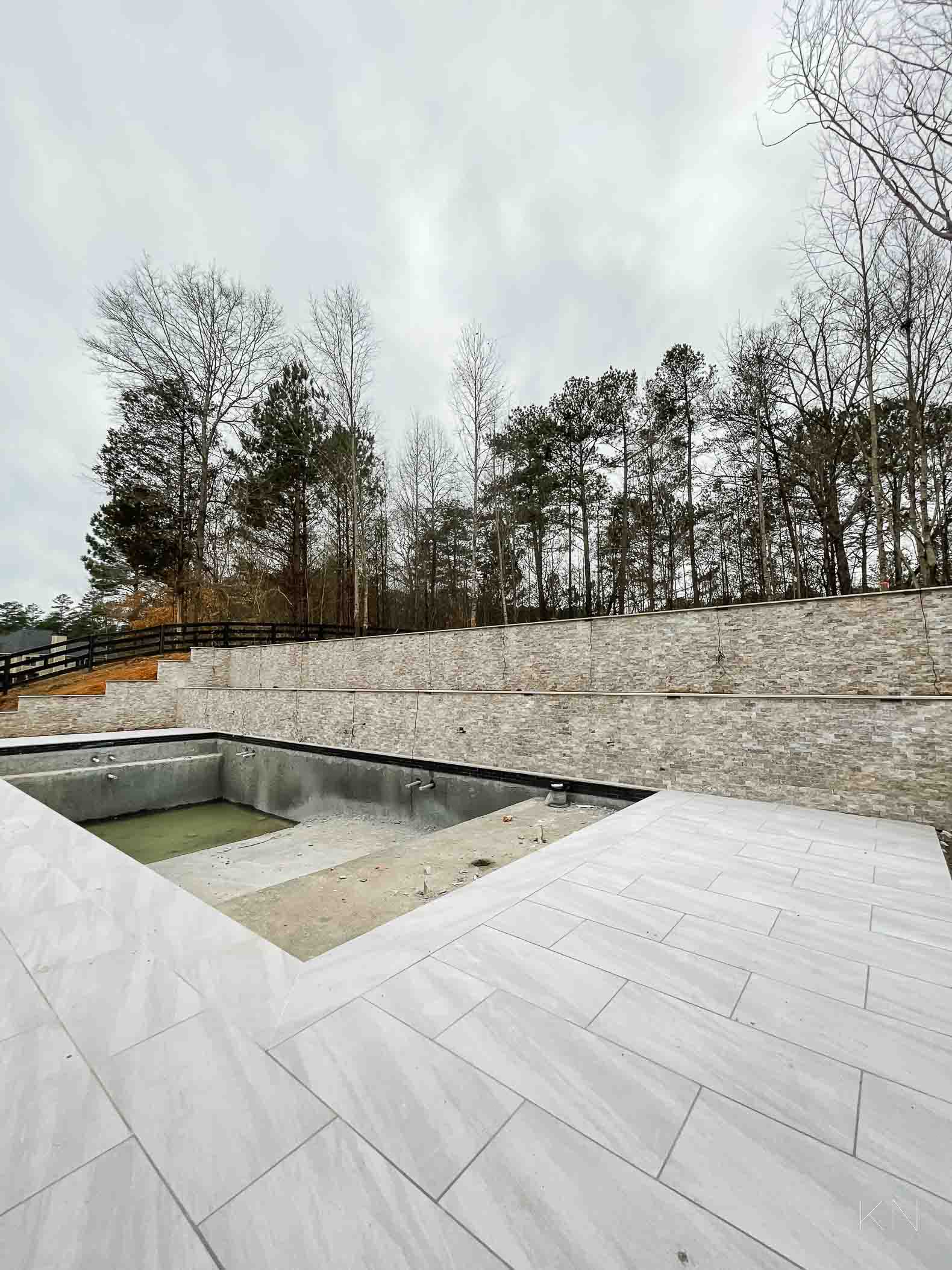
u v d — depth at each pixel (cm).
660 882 441
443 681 1236
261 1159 180
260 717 1467
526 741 932
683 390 2127
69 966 304
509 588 2770
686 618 905
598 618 1002
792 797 679
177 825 1272
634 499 2314
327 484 2417
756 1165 180
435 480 2964
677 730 770
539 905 398
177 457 2278
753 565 2347
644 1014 268
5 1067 223
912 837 555
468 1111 203
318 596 2873
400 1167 178
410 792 1093
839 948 334
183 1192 167
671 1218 160
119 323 2166
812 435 1741
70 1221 157
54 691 1719
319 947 367
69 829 583
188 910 379
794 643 809
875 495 1422
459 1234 154
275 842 1012
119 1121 196
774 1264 146
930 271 1340
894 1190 170
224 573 2539
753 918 376
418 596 2992
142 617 2622
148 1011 264
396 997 280
